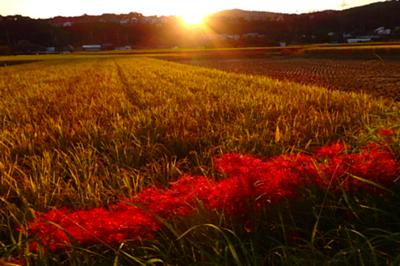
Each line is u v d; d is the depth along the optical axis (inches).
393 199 122.2
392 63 1396.4
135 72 941.2
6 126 283.6
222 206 112.3
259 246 100.4
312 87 493.4
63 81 724.7
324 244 101.9
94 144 218.4
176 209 111.1
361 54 2148.1
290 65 1556.3
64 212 115.0
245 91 456.4
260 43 5841.5
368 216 112.3
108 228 102.9
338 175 129.7
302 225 113.0
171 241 97.9
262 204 116.0
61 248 102.3
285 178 125.0
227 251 92.5
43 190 142.9
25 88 598.2
